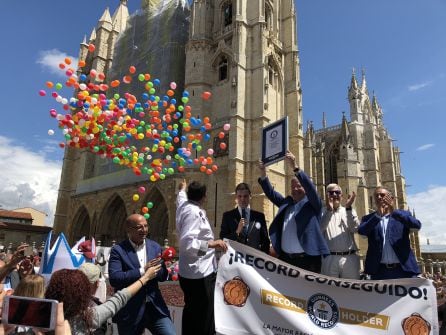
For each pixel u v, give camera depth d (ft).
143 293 19.80
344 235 25.98
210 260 21.54
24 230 207.92
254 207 119.24
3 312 10.55
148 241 22.38
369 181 207.21
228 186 120.37
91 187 162.91
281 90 147.54
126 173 147.02
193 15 149.38
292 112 144.97
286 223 25.86
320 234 24.17
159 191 131.23
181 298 33.63
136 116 120.26
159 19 163.53
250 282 21.16
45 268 33.30
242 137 125.49
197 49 143.95
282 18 161.27
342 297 20.94
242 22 136.67
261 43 134.62
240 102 127.44
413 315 19.97
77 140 38.88
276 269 21.59
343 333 20.17
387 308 20.36
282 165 134.31
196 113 135.64
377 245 24.73
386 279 22.00
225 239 21.98
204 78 140.15
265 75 133.80
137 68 162.61
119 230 152.87
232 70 131.64
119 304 15.78
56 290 12.66
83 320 13.10
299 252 24.45
